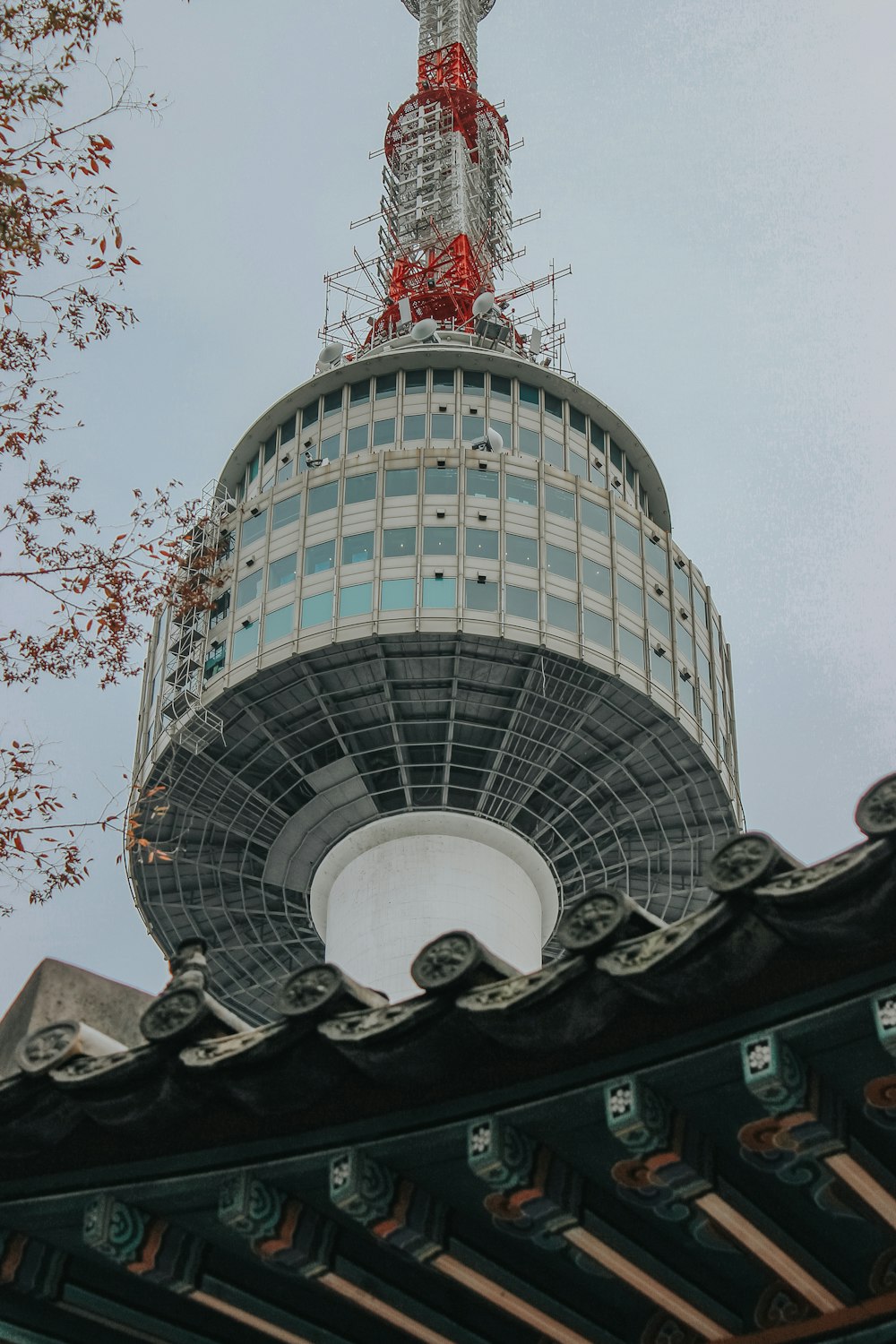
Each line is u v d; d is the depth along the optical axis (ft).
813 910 30.35
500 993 33.37
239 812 204.44
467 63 311.06
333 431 225.76
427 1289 40.09
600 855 208.54
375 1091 35.63
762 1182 36.58
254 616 202.28
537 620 197.16
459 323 258.16
